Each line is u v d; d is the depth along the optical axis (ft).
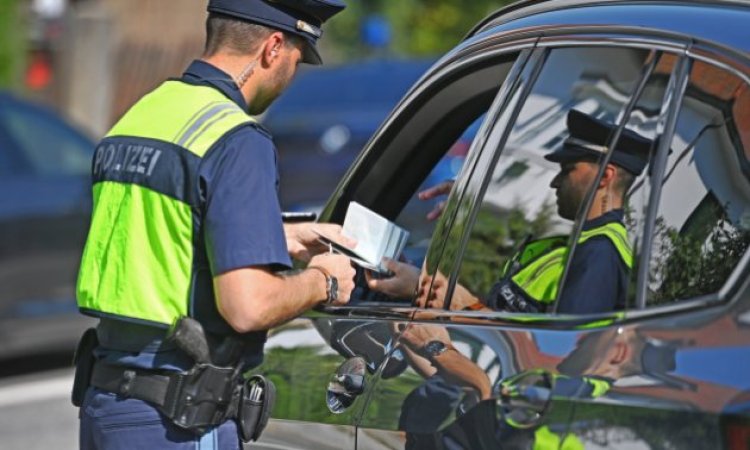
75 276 78.13
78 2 179.52
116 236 30.27
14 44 143.43
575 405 25.32
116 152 30.73
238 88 30.99
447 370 28.48
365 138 104.88
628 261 26.94
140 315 29.86
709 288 26.84
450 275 30.19
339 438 30.76
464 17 166.50
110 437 30.30
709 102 26.50
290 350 33.12
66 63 144.77
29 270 76.79
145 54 166.30
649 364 24.59
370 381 30.30
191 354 29.66
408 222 50.24
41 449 64.23
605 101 28.55
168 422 29.96
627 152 27.66
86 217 78.48
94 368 30.89
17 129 77.82
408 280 33.45
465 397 27.68
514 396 26.53
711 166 26.73
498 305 29.30
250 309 29.04
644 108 27.55
